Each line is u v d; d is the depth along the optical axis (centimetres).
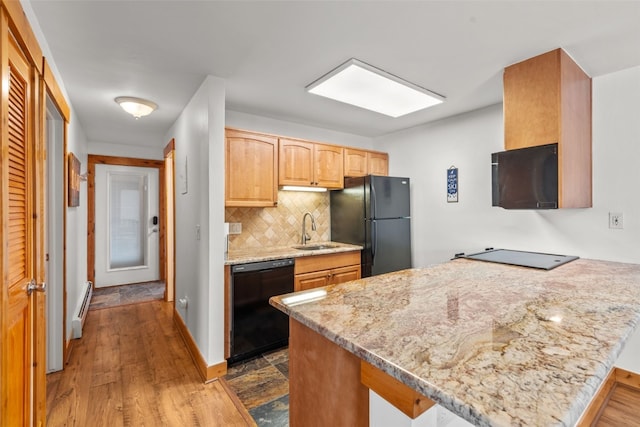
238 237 311
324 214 374
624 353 206
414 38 177
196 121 254
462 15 155
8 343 111
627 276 168
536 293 136
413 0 144
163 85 242
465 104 286
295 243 349
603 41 179
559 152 185
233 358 244
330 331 97
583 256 230
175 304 329
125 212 474
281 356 259
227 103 285
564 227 241
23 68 131
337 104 287
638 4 146
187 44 183
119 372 230
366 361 84
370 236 322
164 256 497
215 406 191
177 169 323
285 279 270
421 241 354
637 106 207
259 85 244
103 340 285
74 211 299
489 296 132
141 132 391
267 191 286
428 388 67
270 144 289
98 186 450
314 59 202
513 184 204
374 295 136
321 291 143
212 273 225
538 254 242
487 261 214
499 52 192
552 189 187
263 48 188
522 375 70
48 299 229
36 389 150
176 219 329
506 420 55
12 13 107
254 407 191
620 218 213
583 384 66
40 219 153
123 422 176
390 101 272
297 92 257
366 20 160
